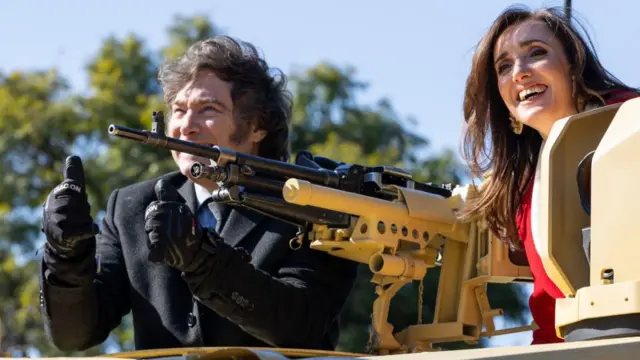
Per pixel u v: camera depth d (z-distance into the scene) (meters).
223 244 7.65
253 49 9.20
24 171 24.86
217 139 8.87
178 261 7.42
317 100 25.00
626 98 8.02
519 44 8.04
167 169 22.84
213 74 8.95
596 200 6.39
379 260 8.30
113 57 26.08
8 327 22.84
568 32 8.01
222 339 8.41
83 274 8.05
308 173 8.11
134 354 7.00
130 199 8.97
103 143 25.08
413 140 25.28
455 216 8.68
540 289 8.04
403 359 5.61
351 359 5.83
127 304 8.78
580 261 6.84
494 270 8.55
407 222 8.41
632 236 6.24
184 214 7.40
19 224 24.23
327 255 8.62
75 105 25.23
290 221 8.20
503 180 8.46
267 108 9.08
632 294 6.13
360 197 8.13
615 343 5.57
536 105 7.98
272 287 8.01
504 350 5.59
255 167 7.84
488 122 8.62
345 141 24.70
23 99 25.20
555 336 7.98
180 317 8.50
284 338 8.11
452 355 5.56
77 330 8.30
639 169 6.27
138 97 25.36
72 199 7.76
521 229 8.36
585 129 6.98
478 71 8.49
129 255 8.73
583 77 8.06
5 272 23.55
